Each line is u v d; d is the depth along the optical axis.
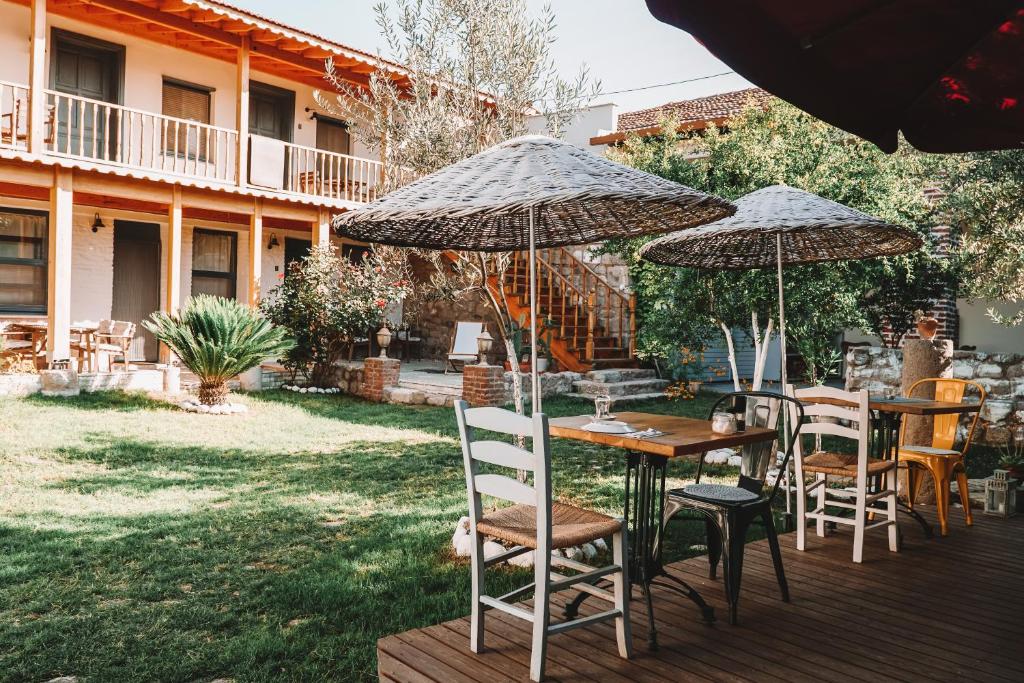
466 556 5.06
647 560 3.69
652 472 3.88
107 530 5.46
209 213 16.20
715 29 1.80
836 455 5.43
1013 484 6.02
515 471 7.64
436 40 6.00
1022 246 7.80
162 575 4.60
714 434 4.09
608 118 18.33
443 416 11.20
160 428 9.43
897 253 6.03
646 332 10.11
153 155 12.59
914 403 5.52
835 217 5.01
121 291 15.36
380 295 13.37
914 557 4.88
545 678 3.12
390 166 6.17
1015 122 2.36
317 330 13.54
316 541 5.38
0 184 13.20
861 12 1.93
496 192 3.38
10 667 3.43
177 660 3.55
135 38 14.76
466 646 3.42
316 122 17.62
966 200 8.03
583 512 3.62
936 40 2.05
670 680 3.13
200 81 15.78
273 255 17.45
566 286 16.05
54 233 11.56
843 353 15.48
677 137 9.76
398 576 4.69
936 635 3.62
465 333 15.48
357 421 10.65
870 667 3.26
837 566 4.68
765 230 4.89
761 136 9.10
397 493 6.80
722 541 3.78
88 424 9.31
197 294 16.38
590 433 3.96
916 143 2.43
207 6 12.38
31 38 11.38
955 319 12.93
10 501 6.14
